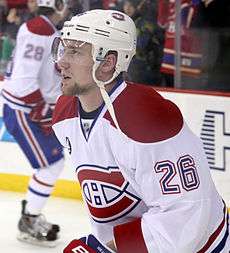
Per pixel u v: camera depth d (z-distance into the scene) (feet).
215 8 21.42
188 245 6.94
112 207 7.52
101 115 7.13
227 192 19.20
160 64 22.50
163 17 22.20
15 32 24.30
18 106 17.52
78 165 7.63
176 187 6.87
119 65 7.13
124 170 7.14
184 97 19.90
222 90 21.65
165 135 6.89
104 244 7.80
